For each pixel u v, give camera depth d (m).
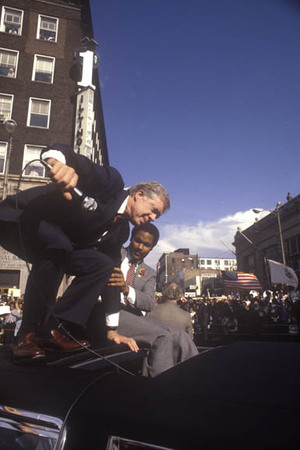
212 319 14.62
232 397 0.77
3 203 1.51
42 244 1.48
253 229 33.28
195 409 0.74
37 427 0.84
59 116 19.59
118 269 1.67
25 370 1.08
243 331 13.98
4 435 0.89
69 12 21.17
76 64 19.00
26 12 20.45
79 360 1.31
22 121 19.08
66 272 1.61
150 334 1.70
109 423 0.76
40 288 1.48
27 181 17.62
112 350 1.51
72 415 0.81
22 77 19.67
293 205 26.20
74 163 1.37
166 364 1.65
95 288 1.56
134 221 1.76
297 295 13.91
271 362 0.97
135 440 0.72
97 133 27.19
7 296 14.94
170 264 82.62
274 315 13.48
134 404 0.79
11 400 0.91
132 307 2.36
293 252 26.55
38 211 1.50
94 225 1.55
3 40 19.77
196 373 0.92
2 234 1.51
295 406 0.70
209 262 83.88
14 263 17.44
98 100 24.97
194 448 0.65
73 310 1.52
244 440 0.63
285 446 0.59
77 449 0.77
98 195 1.52
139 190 1.72
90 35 23.69
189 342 1.76
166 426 0.71
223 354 1.08
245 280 16.78
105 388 0.88
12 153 18.42
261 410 0.70
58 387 0.92
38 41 20.30
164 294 3.22
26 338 1.34
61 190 1.25
